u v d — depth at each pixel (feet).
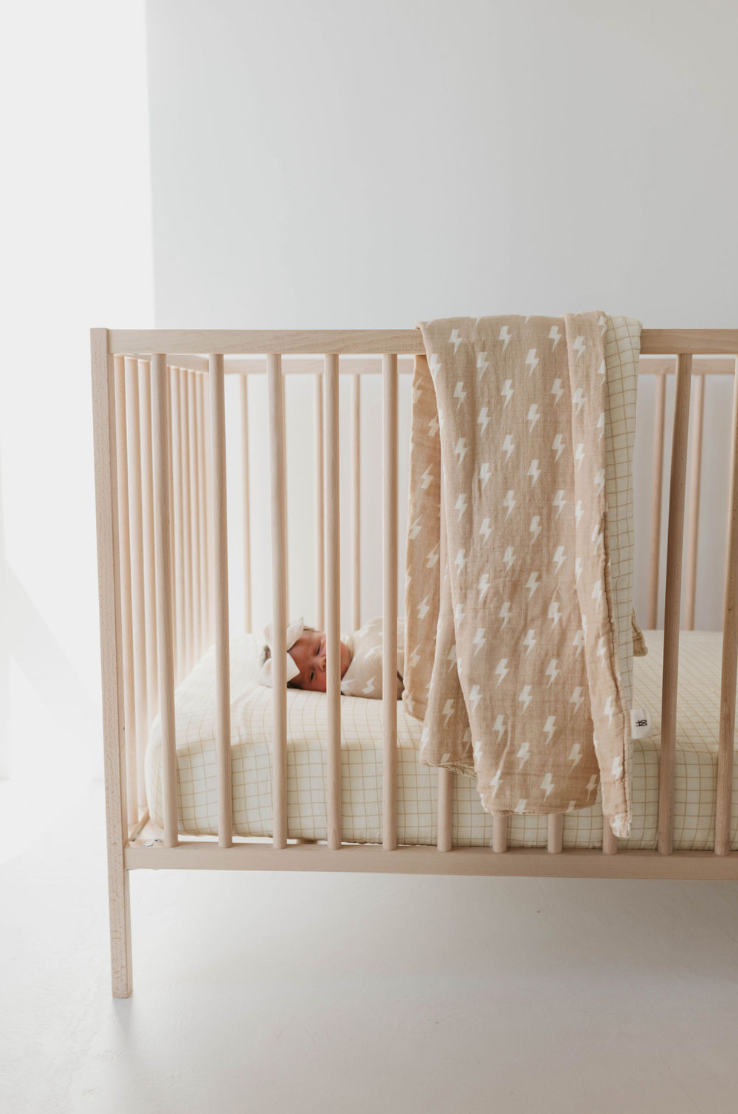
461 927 5.40
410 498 4.42
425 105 7.20
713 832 4.58
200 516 6.81
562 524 4.19
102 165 7.43
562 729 4.24
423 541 4.44
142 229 7.46
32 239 7.51
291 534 7.69
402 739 4.73
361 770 4.60
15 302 7.57
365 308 7.41
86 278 7.52
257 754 4.62
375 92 7.22
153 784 4.72
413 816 4.62
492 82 7.14
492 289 7.33
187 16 7.25
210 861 4.64
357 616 7.55
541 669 4.22
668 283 7.25
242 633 7.62
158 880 6.01
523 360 4.15
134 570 5.30
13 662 7.98
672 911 5.60
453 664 4.32
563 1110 3.89
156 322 7.52
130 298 7.52
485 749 4.26
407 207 7.30
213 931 5.34
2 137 7.43
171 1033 4.40
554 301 7.32
